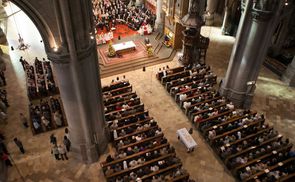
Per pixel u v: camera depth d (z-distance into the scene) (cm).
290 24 2344
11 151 1603
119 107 1797
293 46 2536
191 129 1722
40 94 1977
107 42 2683
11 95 2022
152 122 1684
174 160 1471
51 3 1023
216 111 1770
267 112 1927
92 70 1280
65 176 1476
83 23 1120
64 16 1027
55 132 1723
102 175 1484
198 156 1609
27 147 1625
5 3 3391
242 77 1827
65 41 1108
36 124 1695
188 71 2173
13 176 1470
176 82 2061
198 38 2180
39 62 2280
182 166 1551
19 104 1942
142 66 2384
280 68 2336
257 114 1831
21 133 1717
